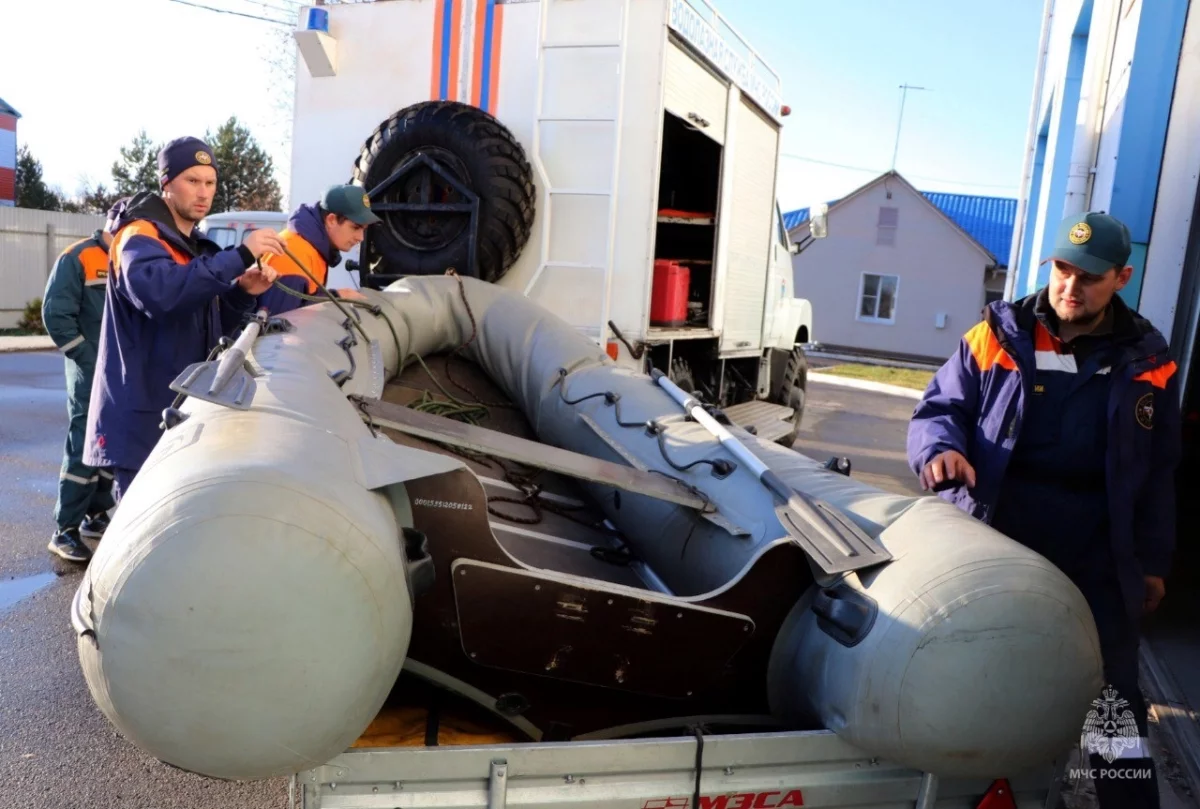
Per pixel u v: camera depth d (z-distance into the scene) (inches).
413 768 67.3
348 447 74.0
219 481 60.9
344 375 105.2
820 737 74.0
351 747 68.1
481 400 162.2
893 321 1079.6
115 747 114.0
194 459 65.1
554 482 142.5
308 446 69.5
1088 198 200.5
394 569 64.1
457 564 76.0
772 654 83.4
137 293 111.8
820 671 77.1
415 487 75.4
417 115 195.3
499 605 77.5
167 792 105.4
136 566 57.3
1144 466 93.9
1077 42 277.1
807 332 390.6
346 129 221.1
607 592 78.0
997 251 1150.3
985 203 1269.7
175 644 56.3
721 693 84.6
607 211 197.8
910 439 104.7
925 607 70.4
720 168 251.6
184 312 115.3
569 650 79.7
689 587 104.3
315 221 150.0
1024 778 78.2
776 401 361.1
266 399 79.0
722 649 82.2
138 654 56.5
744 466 102.9
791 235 1096.2
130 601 56.7
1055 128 295.4
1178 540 208.7
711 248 271.7
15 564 174.2
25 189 1298.0
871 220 1069.1
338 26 218.8
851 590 76.9
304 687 58.1
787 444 284.7
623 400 132.3
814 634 80.0
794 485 97.0
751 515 95.7
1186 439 224.8
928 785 75.0
